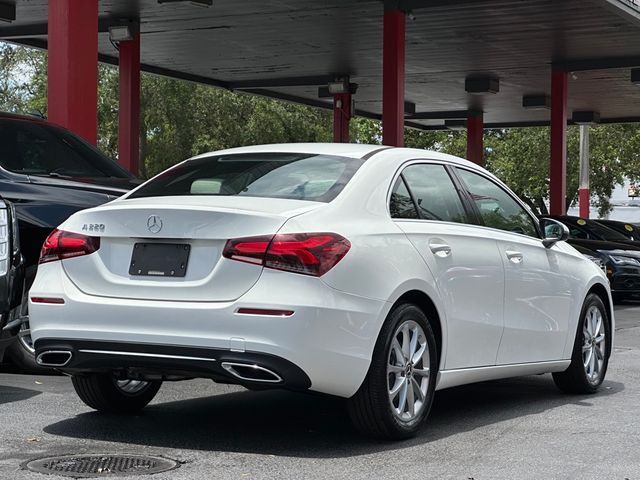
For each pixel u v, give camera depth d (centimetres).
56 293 650
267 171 697
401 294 656
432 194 739
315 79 3253
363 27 2438
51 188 926
